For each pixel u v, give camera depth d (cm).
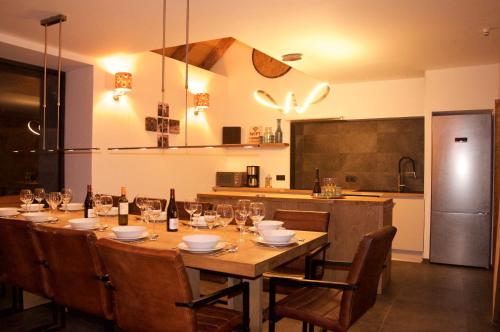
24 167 476
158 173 568
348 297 204
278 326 325
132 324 195
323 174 679
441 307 370
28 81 484
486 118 513
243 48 700
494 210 486
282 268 311
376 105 618
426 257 555
